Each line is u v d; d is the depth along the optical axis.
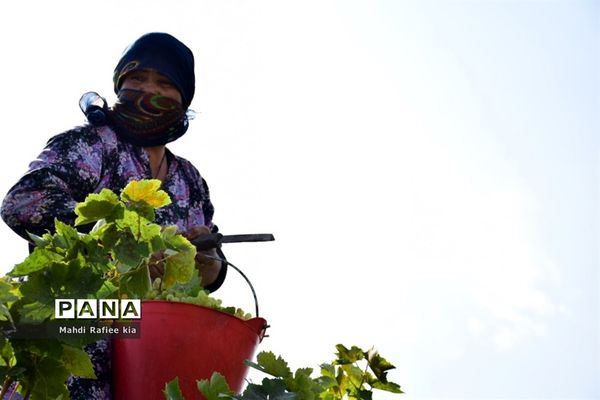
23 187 4.11
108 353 3.78
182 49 4.86
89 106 4.54
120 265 2.74
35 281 2.50
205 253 4.08
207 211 4.85
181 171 4.75
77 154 4.29
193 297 3.38
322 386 2.75
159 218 4.47
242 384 3.41
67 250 2.60
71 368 2.65
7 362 2.55
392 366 3.23
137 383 3.29
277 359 2.62
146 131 4.58
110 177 4.41
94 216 2.63
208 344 3.29
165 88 4.71
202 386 2.46
